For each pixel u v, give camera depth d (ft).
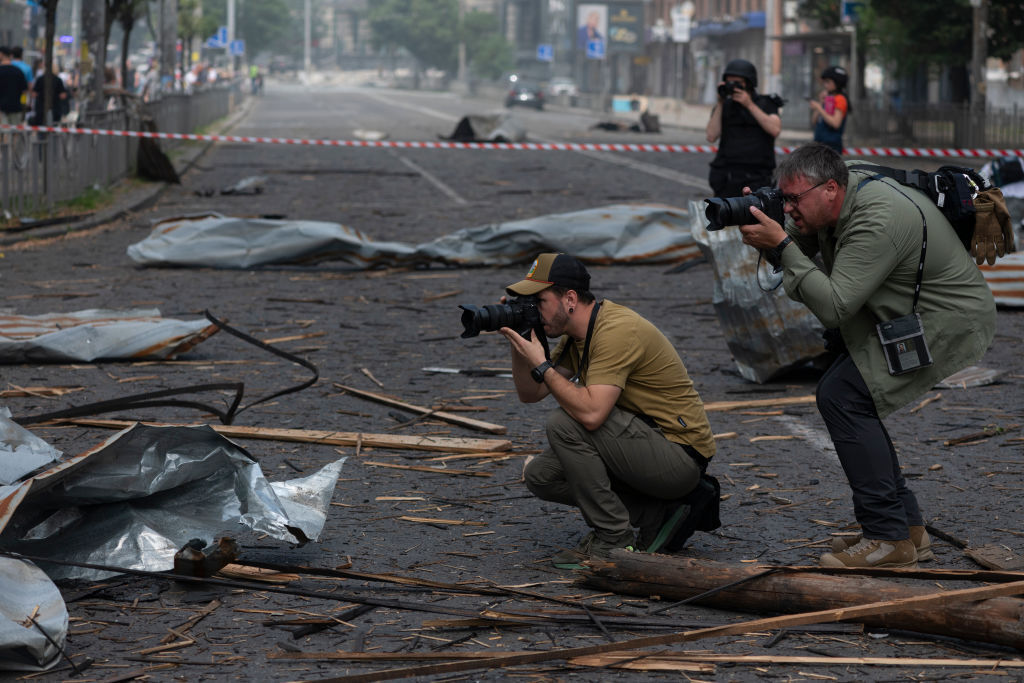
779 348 33.37
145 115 101.45
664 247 55.93
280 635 17.56
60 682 15.98
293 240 53.88
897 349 18.79
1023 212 57.98
